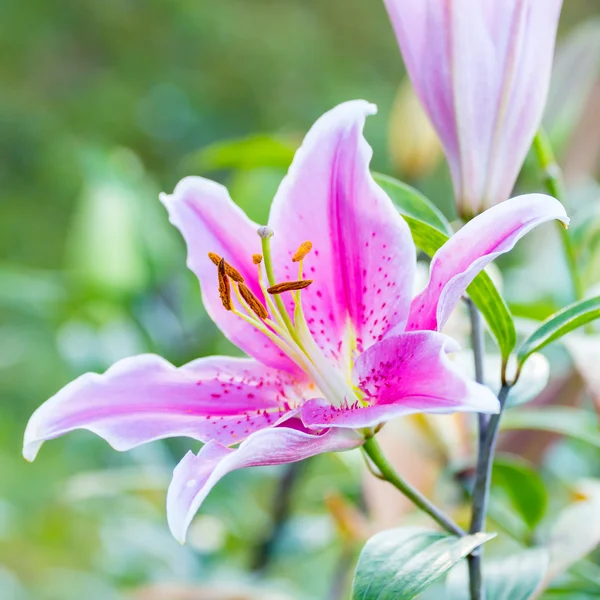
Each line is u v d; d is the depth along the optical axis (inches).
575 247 35.9
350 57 111.0
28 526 66.1
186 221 31.2
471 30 30.9
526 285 42.4
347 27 111.7
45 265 96.3
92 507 52.1
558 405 38.6
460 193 31.6
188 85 107.0
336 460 44.0
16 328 62.3
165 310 47.1
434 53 31.1
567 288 40.2
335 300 30.9
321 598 48.6
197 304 46.3
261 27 110.7
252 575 42.8
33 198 99.7
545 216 28.5
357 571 29.6
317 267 30.9
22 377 72.8
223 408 30.7
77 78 107.8
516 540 36.9
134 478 44.0
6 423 74.3
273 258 31.0
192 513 27.5
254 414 30.7
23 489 69.2
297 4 112.5
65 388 29.9
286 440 28.4
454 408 27.8
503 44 30.9
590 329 35.8
